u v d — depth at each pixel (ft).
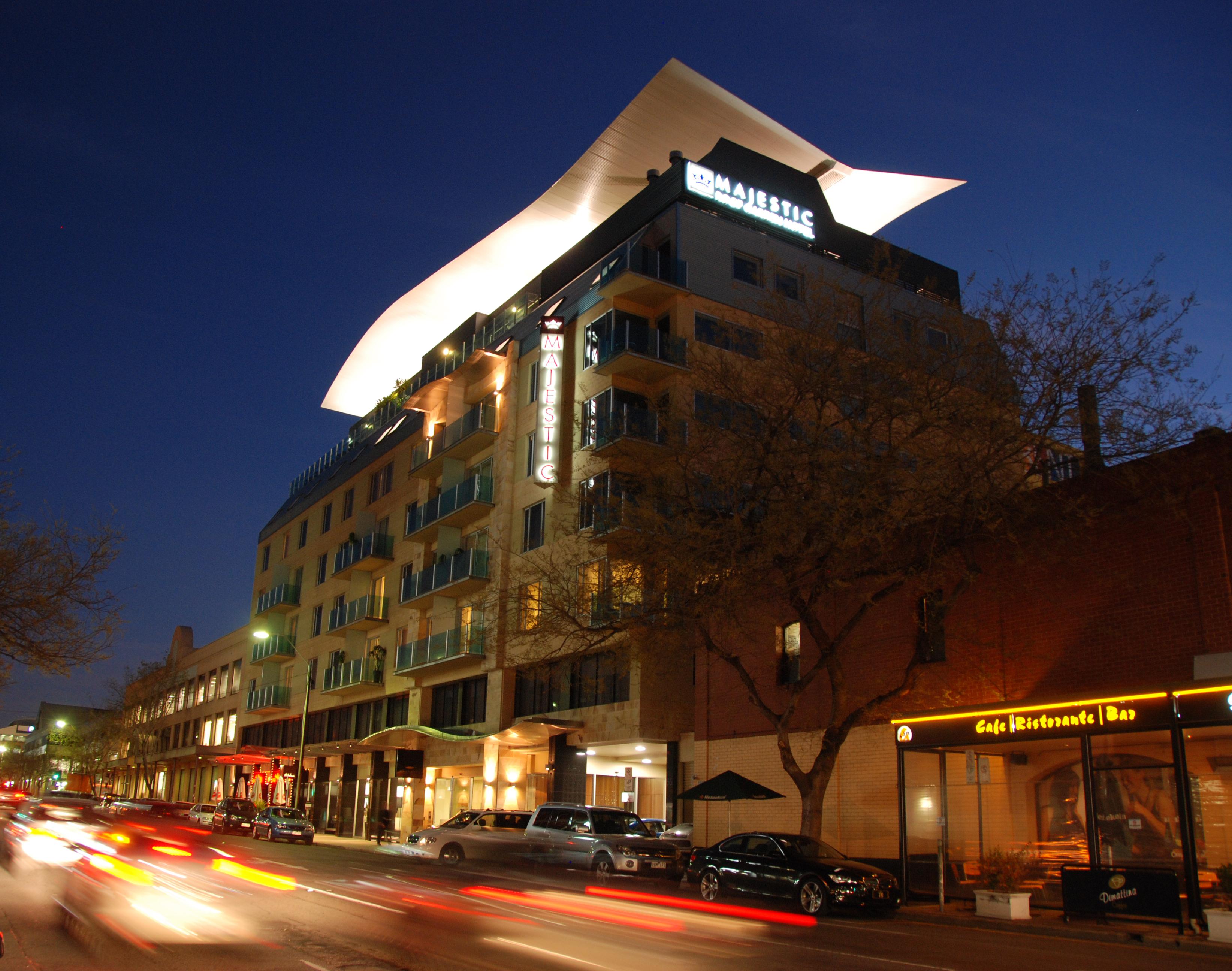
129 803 179.22
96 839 108.58
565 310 121.70
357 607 162.09
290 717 188.14
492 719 121.49
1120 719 54.19
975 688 69.72
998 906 55.72
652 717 99.76
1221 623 57.11
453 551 136.05
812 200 127.54
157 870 69.87
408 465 158.30
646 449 95.14
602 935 42.98
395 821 143.95
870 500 58.85
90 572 74.64
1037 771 66.08
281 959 34.04
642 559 68.69
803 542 63.46
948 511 61.36
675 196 113.80
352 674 159.43
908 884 63.72
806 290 100.22
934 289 132.36
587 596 77.10
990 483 60.85
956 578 72.23
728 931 47.26
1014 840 66.03
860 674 78.02
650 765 107.86
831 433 66.59
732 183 118.01
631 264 108.47
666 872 76.02
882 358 66.39
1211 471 58.23
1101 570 63.77
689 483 68.28
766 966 35.83
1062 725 57.11
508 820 89.56
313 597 186.39
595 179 188.65
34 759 416.67
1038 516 64.64
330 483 189.26
